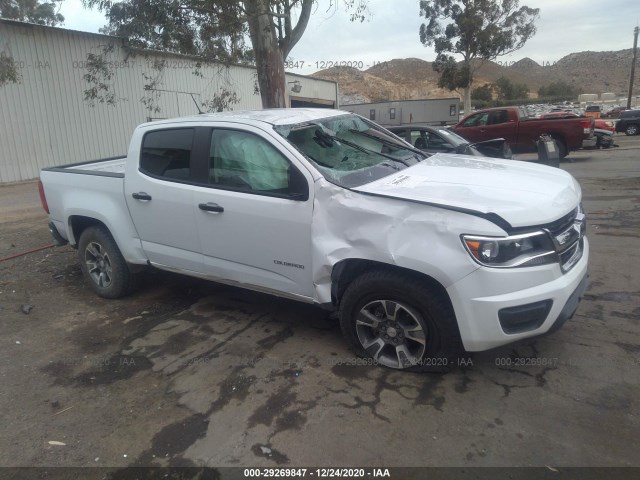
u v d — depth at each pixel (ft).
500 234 9.64
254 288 13.29
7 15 69.15
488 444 9.03
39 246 24.41
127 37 39.29
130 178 14.97
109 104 56.75
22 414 10.70
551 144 32.68
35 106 50.49
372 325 11.47
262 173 12.39
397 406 10.25
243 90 76.13
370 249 10.68
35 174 51.11
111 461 9.16
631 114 90.89
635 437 8.99
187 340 13.64
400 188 11.13
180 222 13.93
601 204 27.50
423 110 114.21
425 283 10.56
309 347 12.89
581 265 11.11
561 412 9.79
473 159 14.67
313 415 10.11
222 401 10.77
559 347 12.19
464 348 10.44
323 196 11.36
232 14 32.07
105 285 16.97
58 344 13.84
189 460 9.07
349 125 14.85
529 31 115.14
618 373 10.97
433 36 120.16
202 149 13.48
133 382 11.72
